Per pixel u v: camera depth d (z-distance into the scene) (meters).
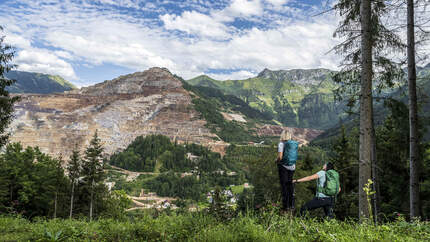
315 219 4.37
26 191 35.06
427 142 11.69
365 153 7.25
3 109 18.12
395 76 8.30
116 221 6.00
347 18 8.34
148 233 4.71
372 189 8.67
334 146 21.27
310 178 4.91
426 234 3.89
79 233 4.55
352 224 4.55
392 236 3.63
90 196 44.03
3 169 36.22
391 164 14.11
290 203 4.60
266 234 3.53
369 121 7.32
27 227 6.59
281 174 4.75
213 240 3.53
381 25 8.05
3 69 17.03
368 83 7.39
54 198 38.47
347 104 8.27
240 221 4.06
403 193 14.12
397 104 8.31
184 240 4.09
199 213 4.91
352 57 8.32
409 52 8.11
